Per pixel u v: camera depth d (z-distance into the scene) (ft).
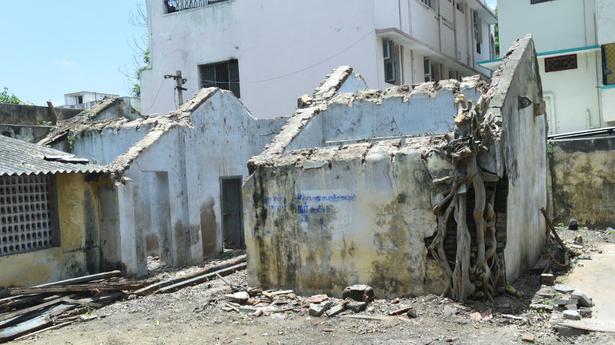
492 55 107.24
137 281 34.22
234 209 54.49
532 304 24.89
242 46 66.69
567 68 59.47
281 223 30.81
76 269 36.42
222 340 23.73
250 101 66.33
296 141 35.50
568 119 59.52
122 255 37.22
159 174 43.55
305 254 30.09
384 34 58.03
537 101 36.17
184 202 44.57
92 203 37.52
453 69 81.56
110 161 46.65
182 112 46.14
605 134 51.29
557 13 59.88
